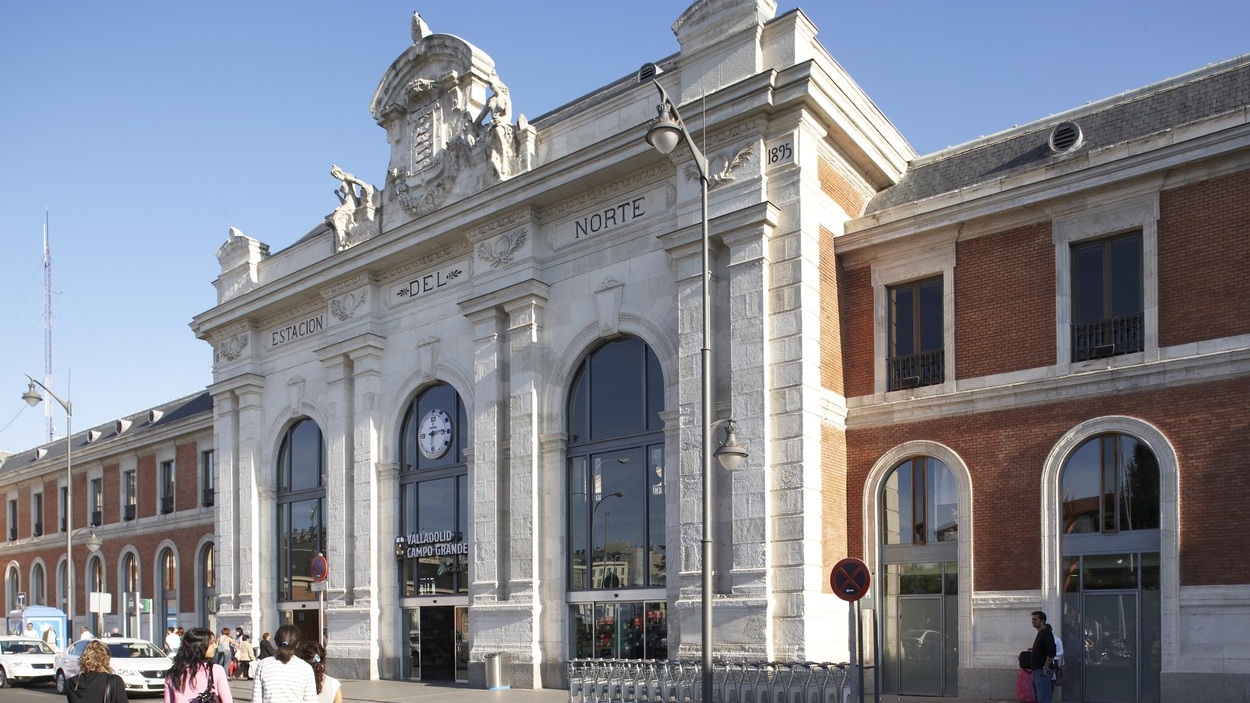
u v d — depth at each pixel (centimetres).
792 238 2094
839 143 2261
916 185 2350
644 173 2372
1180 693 1712
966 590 1975
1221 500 1723
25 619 4056
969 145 2375
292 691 931
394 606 2770
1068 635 1867
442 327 2766
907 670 2056
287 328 3259
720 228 2158
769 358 2081
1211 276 1784
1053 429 1922
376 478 2855
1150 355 1828
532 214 2544
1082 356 1925
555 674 2347
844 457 2169
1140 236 1886
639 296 2339
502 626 2427
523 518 2431
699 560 2080
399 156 2955
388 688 2492
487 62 2814
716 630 2039
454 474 2708
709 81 2258
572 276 2480
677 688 1842
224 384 3366
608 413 2402
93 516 4578
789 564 1988
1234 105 1861
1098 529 1859
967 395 2027
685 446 2142
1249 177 1762
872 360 2177
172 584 4062
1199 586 1727
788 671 1731
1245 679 1659
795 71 2081
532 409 2456
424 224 2742
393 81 2977
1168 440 1786
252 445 3278
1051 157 2064
